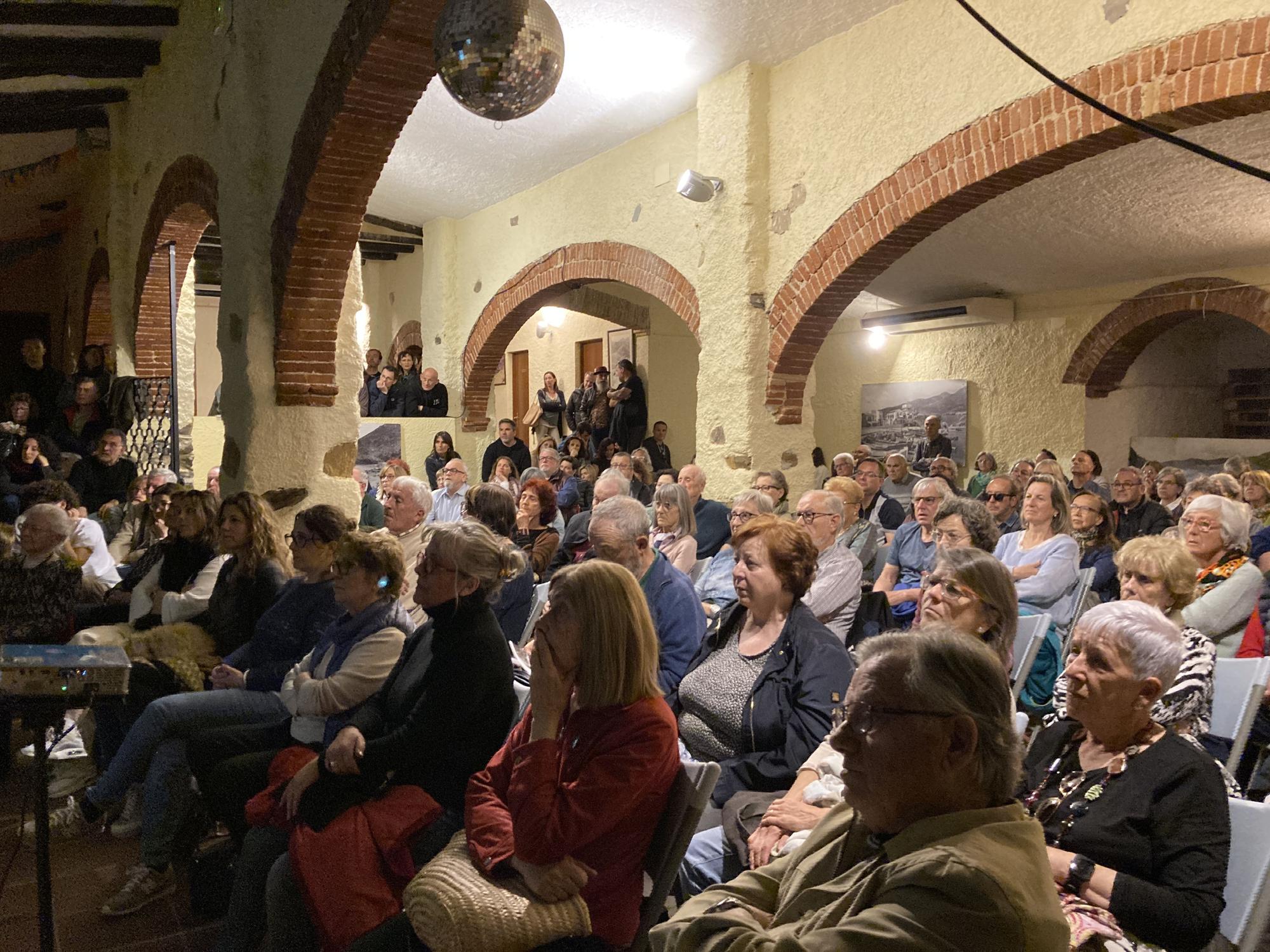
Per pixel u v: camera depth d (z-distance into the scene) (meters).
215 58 6.94
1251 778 3.43
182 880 3.48
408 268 14.02
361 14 5.01
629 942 2.08
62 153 11.09
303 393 6.23
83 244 11.97
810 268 6.95
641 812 2.09
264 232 6.29
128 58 8.38
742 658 2.90
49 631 4.51
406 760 2.62
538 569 5.49
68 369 12.96
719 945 1.70
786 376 7.32
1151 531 6.59
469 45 3.49
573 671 2.14
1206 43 4.56
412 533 4.71
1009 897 1.35
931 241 9.25
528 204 10.58
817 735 2.62
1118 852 1.99
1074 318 10.49
